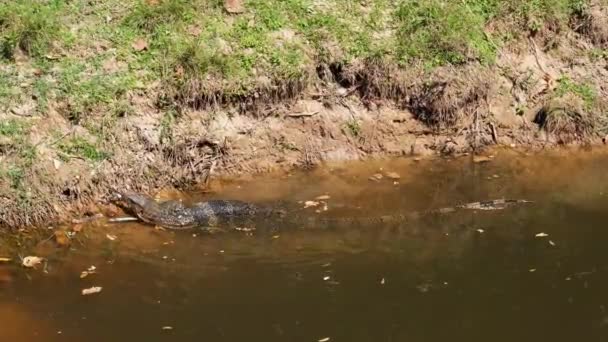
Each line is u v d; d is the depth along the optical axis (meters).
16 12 8.75
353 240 7.46
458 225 7.73
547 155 9.12
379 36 9.38
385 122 9.09
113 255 7.20
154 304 6.55
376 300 6.62
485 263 7.12
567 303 6.62
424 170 8.76
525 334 6.27
